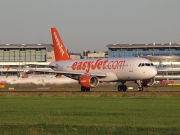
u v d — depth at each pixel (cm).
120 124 13088
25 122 13538
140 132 11700
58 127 12500
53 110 17225
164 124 13138
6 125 12731
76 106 18912
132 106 18750
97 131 11875
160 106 18662
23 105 19612
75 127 12431
